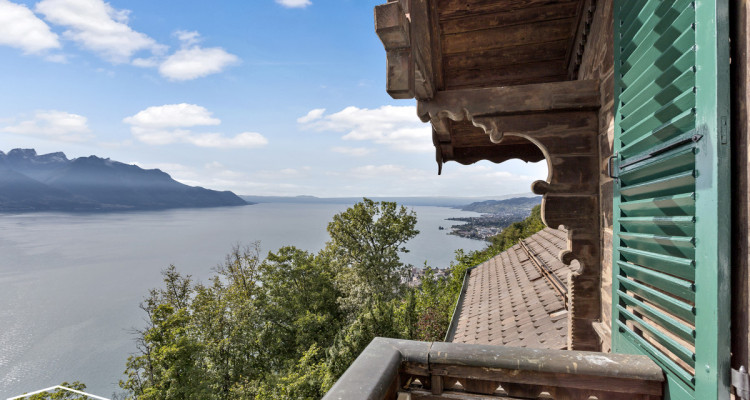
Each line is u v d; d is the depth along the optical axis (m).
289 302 33.38
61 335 103.25
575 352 1.66
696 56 1.20
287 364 28.95
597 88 2.47
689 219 1.24
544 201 2.59
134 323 114.19
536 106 2.56
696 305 1.22
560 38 3.07
